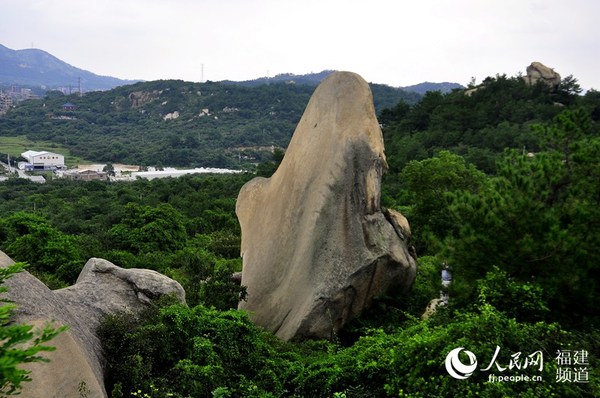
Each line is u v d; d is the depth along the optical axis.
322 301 9.22
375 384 6.45
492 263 8.42
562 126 10.18
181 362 6.54
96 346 6.68
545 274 8.07
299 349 8.32
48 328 3.27
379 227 10.13
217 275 11.04
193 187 54.06
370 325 9.52
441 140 49.22
